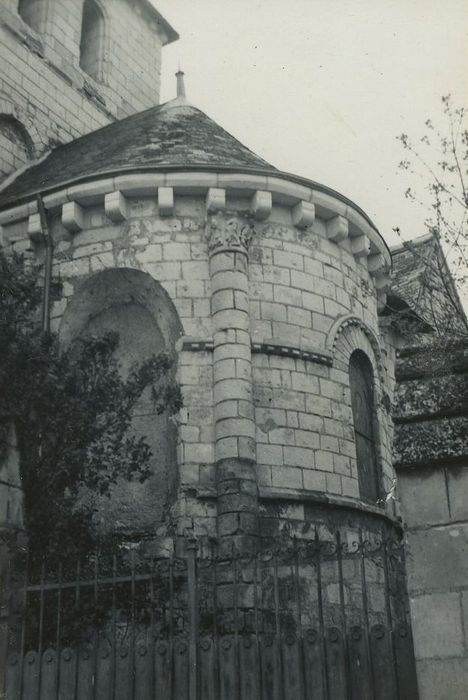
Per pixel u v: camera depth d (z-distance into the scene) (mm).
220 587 10953
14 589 8078
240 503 11812
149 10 25547
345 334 14562
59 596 7750
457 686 5508
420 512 5965
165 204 13766
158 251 13812
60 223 14484
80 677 7324
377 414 15195
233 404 12477
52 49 21031
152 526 12477
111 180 13852
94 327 14336
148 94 25000
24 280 11672
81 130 21469
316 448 13109
